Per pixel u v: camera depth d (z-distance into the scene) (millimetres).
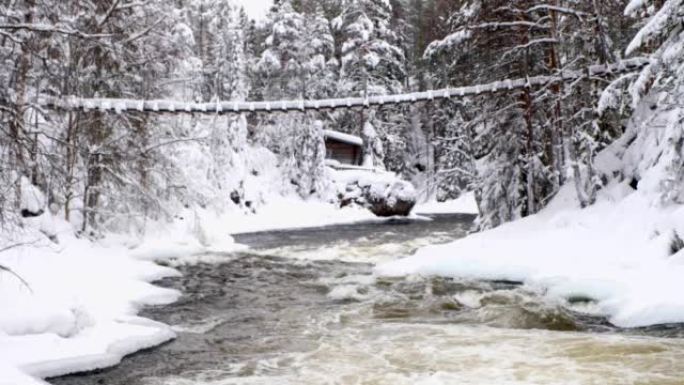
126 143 18062
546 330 8961
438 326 9438
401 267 14836
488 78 19422
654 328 8703
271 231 28594
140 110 17281
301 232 27953
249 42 55719
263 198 35906
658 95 15492
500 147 19062
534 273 12562
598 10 16703
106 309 10180
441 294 11766
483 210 19625
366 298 11820
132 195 18281
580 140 16062
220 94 40125
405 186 37906
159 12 18828
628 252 12031
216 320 10195
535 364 7188
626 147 16250
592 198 15453
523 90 18109
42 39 12117
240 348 8461
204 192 24672
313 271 15555
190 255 18219
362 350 8203
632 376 6621
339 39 53438
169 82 20000
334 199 38312
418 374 7039
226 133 33781
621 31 19109
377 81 46094
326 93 47094
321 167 39375
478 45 18344
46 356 7426
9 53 9352
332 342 8688
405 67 53344
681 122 12289
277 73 44000
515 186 18797
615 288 10375
